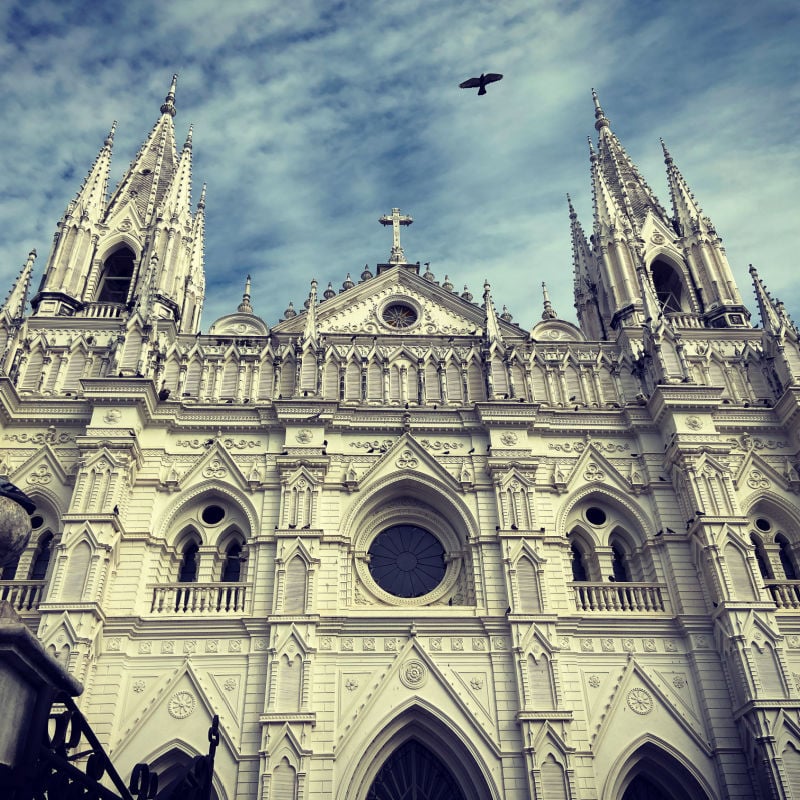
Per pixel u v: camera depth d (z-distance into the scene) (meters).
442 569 33.59
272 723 26.98
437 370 37.78
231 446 34.72
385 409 35.69
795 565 34.28
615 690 29.50
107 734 27.05
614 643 30.67
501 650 29.75
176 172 47.47
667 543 33.03
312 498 32.47
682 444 34.38
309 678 28.09
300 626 29.17
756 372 39.56
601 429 36.38
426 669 29.33
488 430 35.28
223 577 32.66
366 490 33.75
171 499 33.00
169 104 55.62
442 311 41.38
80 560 29.30
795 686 29.45
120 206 46.38
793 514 34.81
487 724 28.19
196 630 29.55
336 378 36.97
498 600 30.91
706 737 28.78
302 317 40.44
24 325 37.72
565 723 27.77
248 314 40.34
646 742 28.53
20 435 34.31
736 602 30.09
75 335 38.41
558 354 39.62
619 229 45.84
